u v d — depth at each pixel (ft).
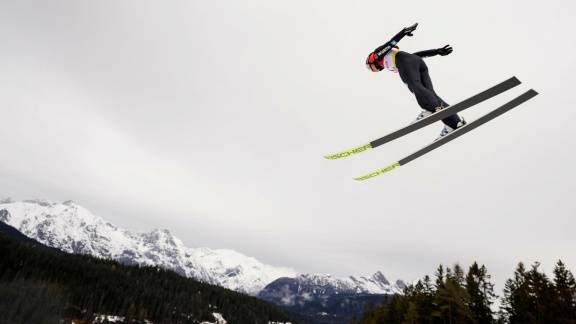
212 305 441.27
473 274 122.83
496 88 15.23
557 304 94.17
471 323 102.83
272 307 526.16
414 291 150.61
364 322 179.63
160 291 425.28
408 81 16.22
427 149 18.21
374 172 20.77
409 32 16.48
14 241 421.18
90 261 471.21
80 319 292.81
